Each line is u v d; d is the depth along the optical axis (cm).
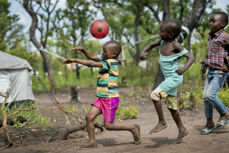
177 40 385
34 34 1900
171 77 355
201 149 309
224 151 289
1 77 1002
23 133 589
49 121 749
